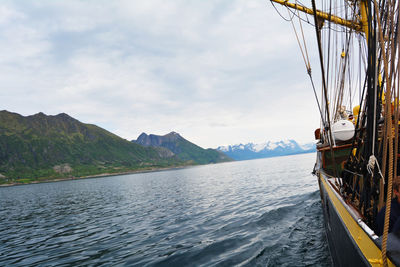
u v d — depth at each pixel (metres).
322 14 10.27
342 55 10.73
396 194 3.56
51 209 34.88
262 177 50.44
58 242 15.36
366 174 4.20
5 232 21.17
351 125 8.66
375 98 3.54
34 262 11.73
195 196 30.27
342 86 10.21
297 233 11.13
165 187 52.91
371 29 3.51
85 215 25.64
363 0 9.52
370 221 4.17
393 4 3.40
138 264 9.69
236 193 28.64
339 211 5.46
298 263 8.05
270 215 15.11
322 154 10.05
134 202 31.81
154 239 13.19
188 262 9.23
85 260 11.09
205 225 14.87
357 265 3.68
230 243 10.84
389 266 2.63
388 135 2.96
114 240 14.12
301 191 23.80
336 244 5.84
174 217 18.59
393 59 3.13
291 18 9.01
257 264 8.34
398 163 4.95
